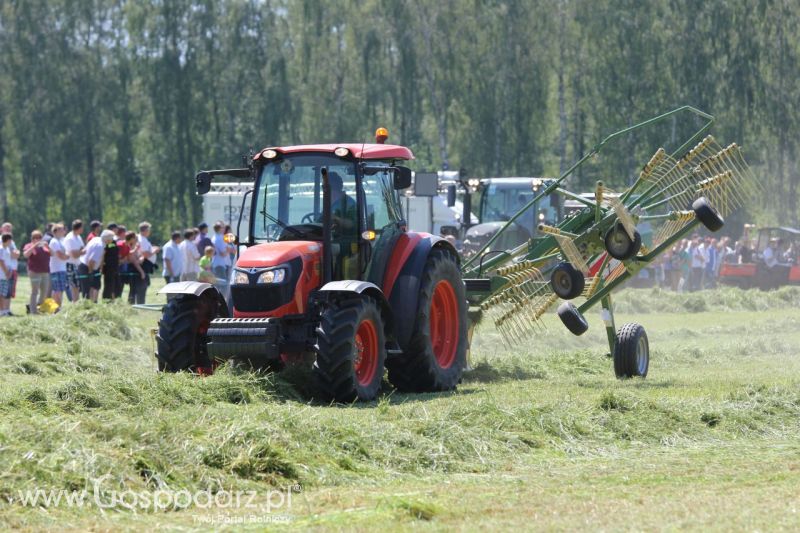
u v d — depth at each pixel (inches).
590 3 4584.2
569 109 4980.3
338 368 965.2
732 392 993.5
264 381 976.9
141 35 5034.5
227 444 676.1
